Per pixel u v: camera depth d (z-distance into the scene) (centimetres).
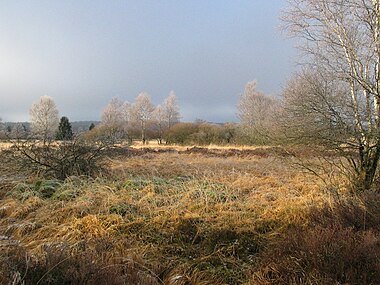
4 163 1005
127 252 536
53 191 837
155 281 448
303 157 940
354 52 811
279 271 464
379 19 800
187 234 622
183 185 870
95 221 632
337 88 822
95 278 392
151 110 5141
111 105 5388
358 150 841
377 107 811
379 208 629
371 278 422
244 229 629
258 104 2767
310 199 770
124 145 1164
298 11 880
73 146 999
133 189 841
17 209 722
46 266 398
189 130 3553
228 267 532
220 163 1440
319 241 492
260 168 1265
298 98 845
